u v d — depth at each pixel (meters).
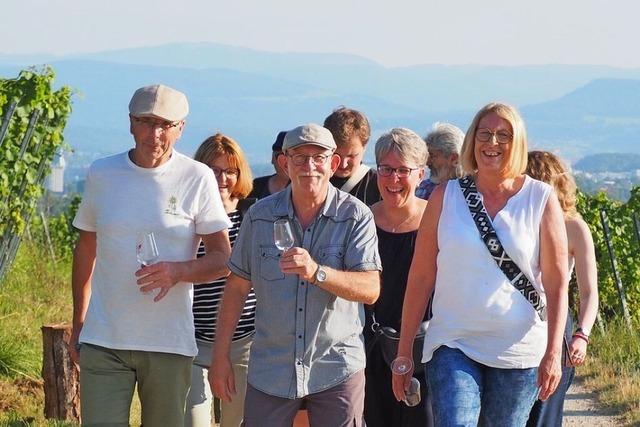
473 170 6.53
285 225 6.24
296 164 6.39
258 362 6.48
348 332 6.46
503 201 6.44
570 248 7.46
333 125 8.30
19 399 10.89
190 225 6.74
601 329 16.94
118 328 6.62
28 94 15.91
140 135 6.55
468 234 6.32
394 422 7.57
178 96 6.60
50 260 22.09
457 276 6.32
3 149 15.70
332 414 6.43
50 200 27.55
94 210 6.75
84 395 6.70
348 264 6.42
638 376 13.39
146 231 6.64
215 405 9.27
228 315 6.69
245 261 6.58
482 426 6.37
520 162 6.38
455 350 6.32
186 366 6.80
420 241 6.63
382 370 7.54
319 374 6.42
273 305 6.41
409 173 7.44
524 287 6.30
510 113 6.36
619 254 21.22
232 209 8.29
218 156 8.11
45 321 15.00
